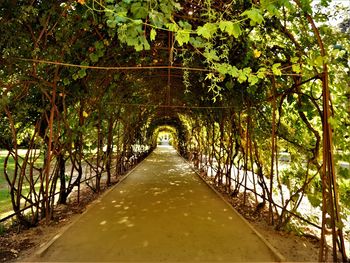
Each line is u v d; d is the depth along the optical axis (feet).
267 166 16.31
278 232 11.81
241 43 10.55
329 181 8.57
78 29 11.18
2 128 12.41
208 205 16.24
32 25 10.21
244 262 8.75
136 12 5.93
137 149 44.86
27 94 12.44
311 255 9.51
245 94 14.76
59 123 13.10
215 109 23.07
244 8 8.32
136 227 12.08
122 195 19.06
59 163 14.14
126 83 22.67
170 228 11.97
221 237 10.93
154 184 23.80
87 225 12.34
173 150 92.43
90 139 20.74
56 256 9.11
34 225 12.45
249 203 17.53
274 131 12.56
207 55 7.84
